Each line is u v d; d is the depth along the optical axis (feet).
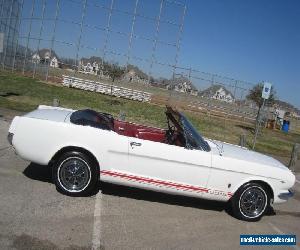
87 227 18.07
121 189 24.25
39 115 22.04
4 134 33.88
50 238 16.37
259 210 23.30
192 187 22.09
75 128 21.07
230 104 106.42
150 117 72.23
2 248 14.89
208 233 20.33
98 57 103.24
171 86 103.81
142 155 21.34
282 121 119.96
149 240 18.04
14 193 20.49
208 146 22.98
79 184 21.36
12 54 108.17
